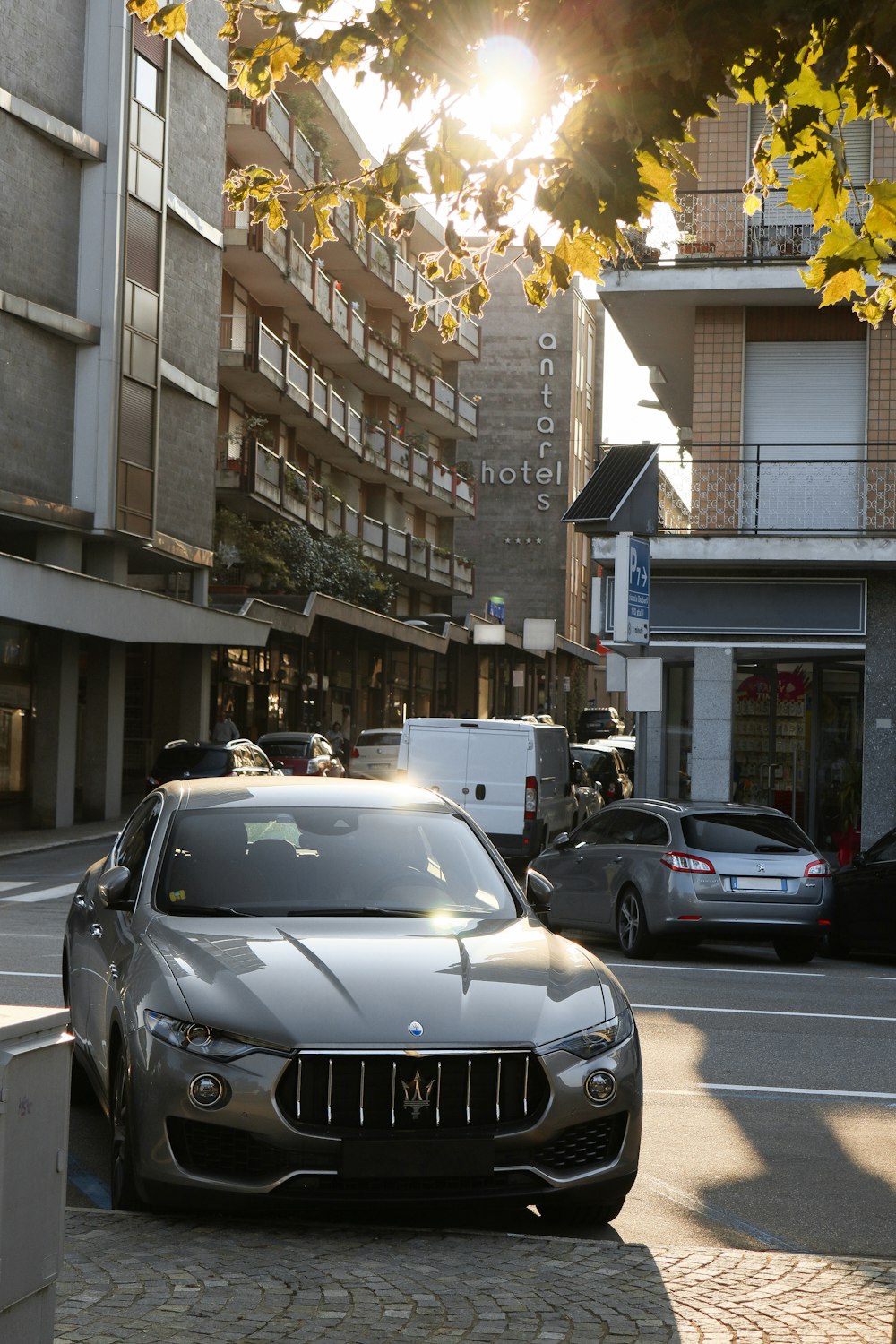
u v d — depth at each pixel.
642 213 4.20
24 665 30.59
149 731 41.03
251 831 6.83
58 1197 3.35
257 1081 5.26
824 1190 6.66
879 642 22.83
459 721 21.98
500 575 83.25
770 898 14.90
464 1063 5.39
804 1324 4.38
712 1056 9.88
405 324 60.06
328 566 46.47
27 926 15.88
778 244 23.22
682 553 22.58
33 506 29.36
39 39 29.73
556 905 16.94
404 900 6.54
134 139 31.88
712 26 3.83
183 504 36.28
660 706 20.88
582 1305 4.50
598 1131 5.59
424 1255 4.98
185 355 36.06
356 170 50.78
